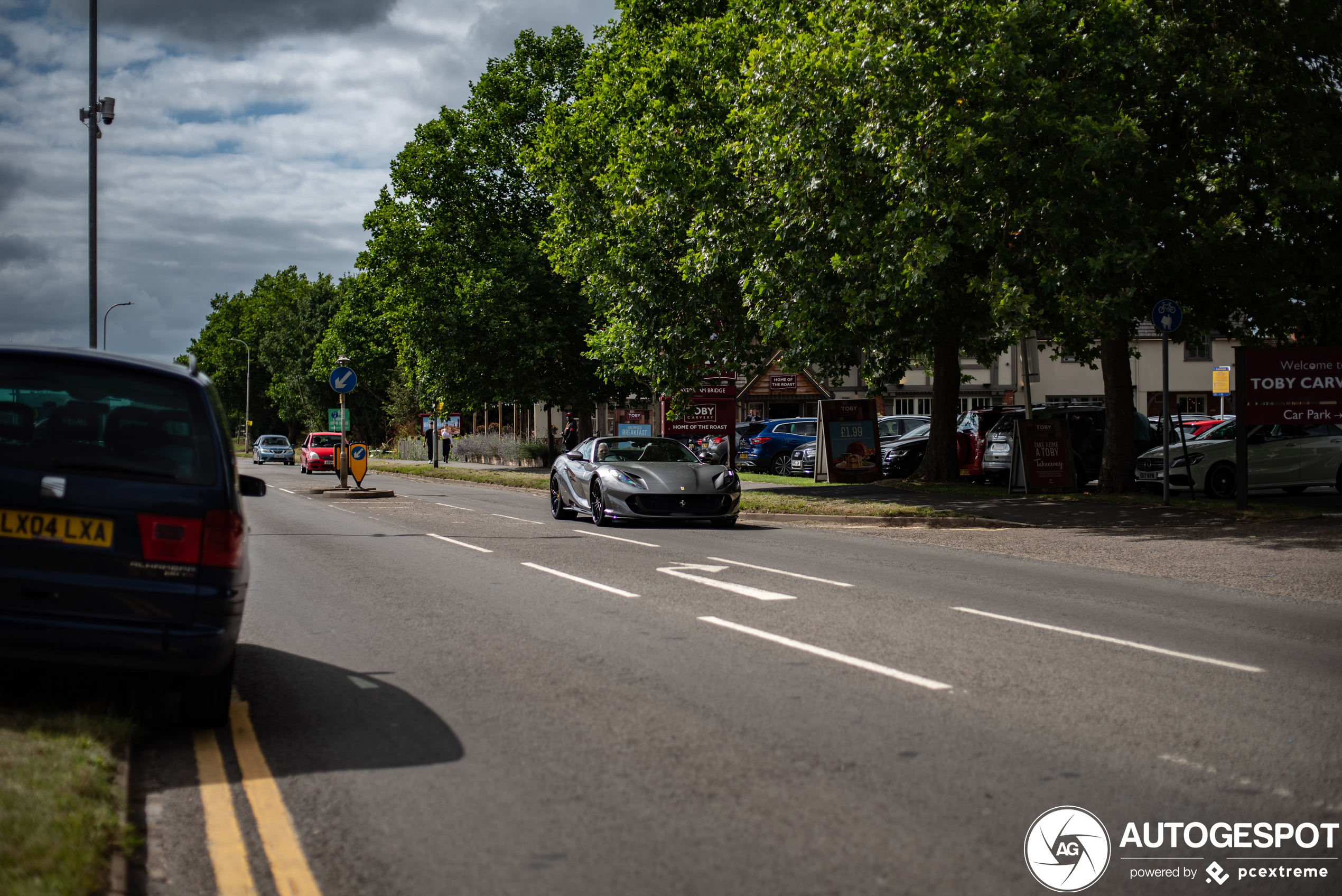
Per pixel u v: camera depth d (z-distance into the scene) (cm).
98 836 358
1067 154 1605
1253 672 649
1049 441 2088
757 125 1988
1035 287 1780
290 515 1972
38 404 514
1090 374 4456
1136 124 1584
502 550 1338
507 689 611
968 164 1605
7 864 322
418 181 4100
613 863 364
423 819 407
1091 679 630
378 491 2542
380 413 7569
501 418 5628
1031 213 1630
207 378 563
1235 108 1747
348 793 437
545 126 3556
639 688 612
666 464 1728
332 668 670
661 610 878
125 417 521
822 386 3566
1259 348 1628
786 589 994
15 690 564
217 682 527
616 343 2675
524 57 4262
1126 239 1673
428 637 770
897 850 375
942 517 1647
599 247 2838
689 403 2491
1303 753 487
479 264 4028
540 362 3891
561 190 3253
